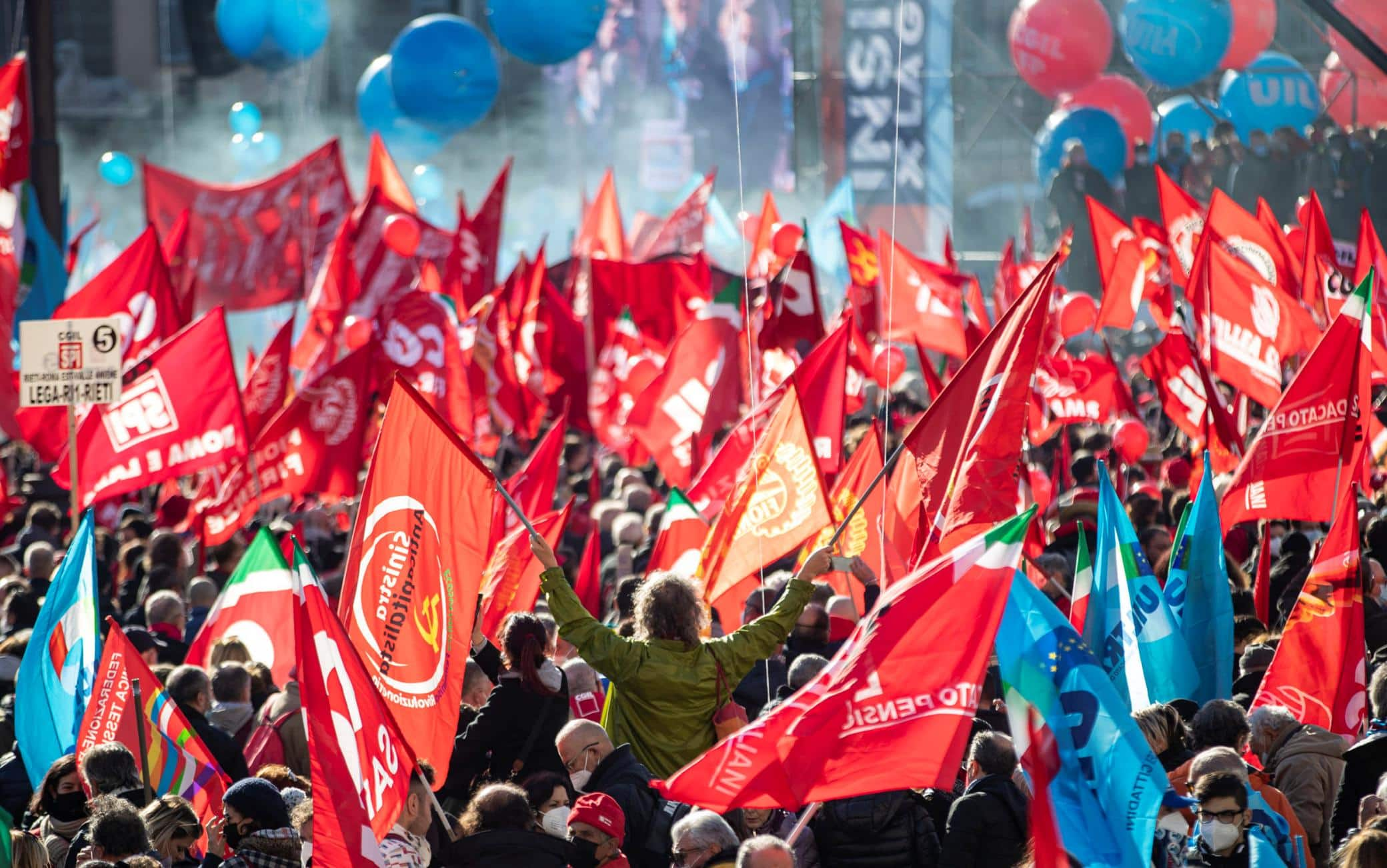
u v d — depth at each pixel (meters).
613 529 29.16
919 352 27.83
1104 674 11.86
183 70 94.50
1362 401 20.17
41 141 41.16
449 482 15.41
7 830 12.47
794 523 20.11
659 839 14.20
